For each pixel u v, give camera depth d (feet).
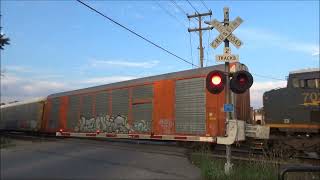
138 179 33.17
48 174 29.25
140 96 72.95
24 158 30.22
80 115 90.43
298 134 66.74
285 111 68.39
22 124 121.19
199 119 62.34
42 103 110.01
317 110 65.05
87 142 57.36
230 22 41.19
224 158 47.96
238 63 60.80
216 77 39.83
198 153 48.78
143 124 71.51
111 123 79.36
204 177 37.35
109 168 34.83
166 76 69.05
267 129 59.82
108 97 81.15
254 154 54.65
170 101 67.15
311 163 52.70
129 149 48.37
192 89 64.03
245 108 65.46
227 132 41.91
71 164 32.37
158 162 41.98
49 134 105.29
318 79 66.08
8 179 27.89
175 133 65.51
